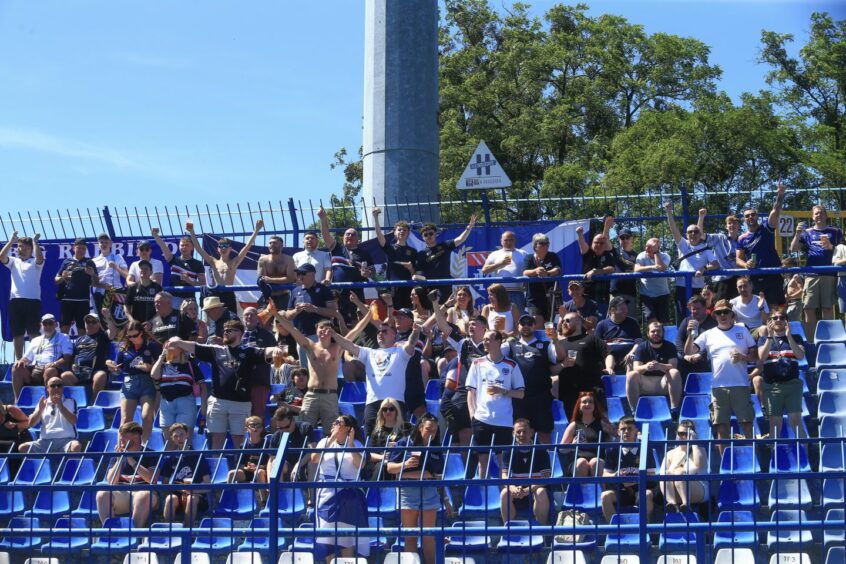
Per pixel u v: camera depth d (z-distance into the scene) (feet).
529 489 32.86
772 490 38.70
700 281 54.85
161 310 52.60
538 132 119.14
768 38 132.57
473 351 44.80
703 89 127.85
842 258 53.93
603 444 32.89
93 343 54.90
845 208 86.17
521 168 122.31
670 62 127.13
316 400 46.57
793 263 54.44
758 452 44.32
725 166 113.70
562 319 47.09
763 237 53.83
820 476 31.60
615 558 35.32
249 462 42.01
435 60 61.98
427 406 48.88
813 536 37.73
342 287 53.47
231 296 56.80
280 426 42.22
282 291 56.03
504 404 42.55
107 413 52.80
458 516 40.11
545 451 39.60
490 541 38.17
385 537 37.63
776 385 44.83
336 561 33.14
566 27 131.03
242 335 48.47
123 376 54.34
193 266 57.57
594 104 123.85
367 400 46.55
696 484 38.60
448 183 111.04
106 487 34.37
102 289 58.59
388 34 61.16
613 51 127.65
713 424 45.39
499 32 130.52
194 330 52.49
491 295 51.44
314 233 56.39
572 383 46.42
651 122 115.96
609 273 53.98
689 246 54.65
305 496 40.04
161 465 41.83
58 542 40.86
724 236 54.90
